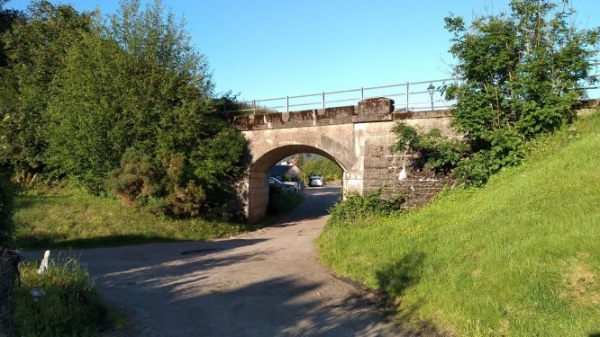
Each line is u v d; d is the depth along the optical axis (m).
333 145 18.00
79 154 19.14
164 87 19.20
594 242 6.02
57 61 22.78
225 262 11.45
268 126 19.78
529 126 12.64
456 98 13.76
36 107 21.39
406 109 16.53
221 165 19.45
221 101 21.02
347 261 10.09
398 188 15.91
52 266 7.34
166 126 19.02
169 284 8.91
